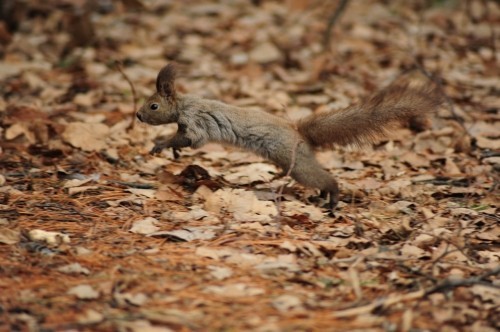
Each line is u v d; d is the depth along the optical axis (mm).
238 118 11188
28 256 8492
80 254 8562
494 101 16297
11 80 16984
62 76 17531
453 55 19797
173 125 14469
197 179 11516
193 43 20312
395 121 11008
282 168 10984
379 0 24688
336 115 10977
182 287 7848
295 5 23094
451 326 7344
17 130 12922
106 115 14828
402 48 20125
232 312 7395
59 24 20781
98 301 7539
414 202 11008
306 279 8117
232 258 8570
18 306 7395
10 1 20969
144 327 7008
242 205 10219
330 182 10734
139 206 10305
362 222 9984
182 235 9172
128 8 21875
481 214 10531
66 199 10391
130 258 8531
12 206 10094
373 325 7242
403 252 9000
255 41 20578
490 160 12797
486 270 8617
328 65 18594
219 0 24312
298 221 9914
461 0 24000
